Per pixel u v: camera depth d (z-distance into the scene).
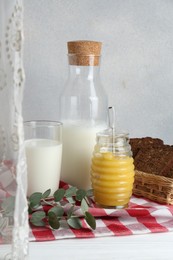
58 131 1.01
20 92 0.68
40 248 0.81
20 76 0.68
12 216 0.74
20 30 0.67
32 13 1.16
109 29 1.21
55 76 1.21
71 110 1.04
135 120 1.28
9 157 0.73
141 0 1.22
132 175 0.95
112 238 0.85
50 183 0.98
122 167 0.93
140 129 1.28
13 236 0.70
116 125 1.26
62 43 1.19
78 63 1.03
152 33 1.24
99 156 0.94
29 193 0.98
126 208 0.93
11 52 0.70
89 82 1.04
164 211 0.91
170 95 1.29
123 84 1.25
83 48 1.02
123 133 0.96
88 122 1.03
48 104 1.21
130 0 1.21
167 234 0.87
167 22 1.25
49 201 0.96
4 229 0.74
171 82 1.28
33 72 1.19
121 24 1.22
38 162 0.97
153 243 0.84
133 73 1.25
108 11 1.21
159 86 1.27
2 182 0.74
